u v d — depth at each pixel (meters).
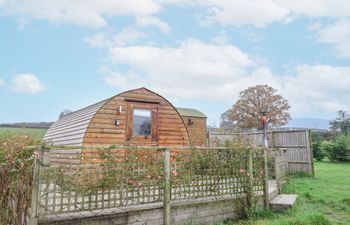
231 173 6.55
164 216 5.41
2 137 4.92
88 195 4.76
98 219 4.74
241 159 6.74
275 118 35.91
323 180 11.84
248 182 6.71
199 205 5.95
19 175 4.38
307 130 13.21
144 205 5.29
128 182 5.18
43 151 4.37
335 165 20.44
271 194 7.45
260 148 7.14
